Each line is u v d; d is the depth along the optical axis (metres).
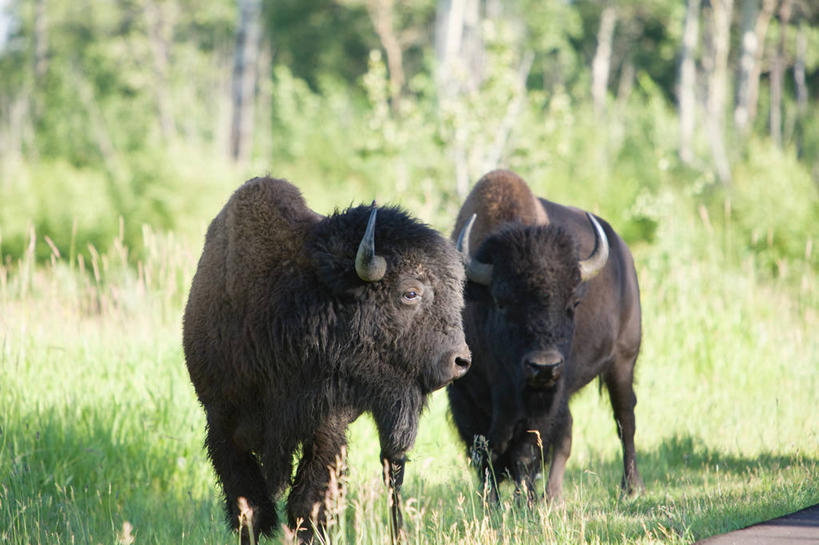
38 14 151.75
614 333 27.39
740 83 122.19
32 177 75.94
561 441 24.62
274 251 19.25
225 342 19.28
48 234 70.06
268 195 19.66
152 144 79.75
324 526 19.06
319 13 160.50
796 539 19.17
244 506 18.39
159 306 36.88
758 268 61.06
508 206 26.42
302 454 19.86
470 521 22.14
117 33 170.75
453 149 63.16
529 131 67.38
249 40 95.81
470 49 86.56
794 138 141.12
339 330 18.94
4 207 71.50
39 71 150.75
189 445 27.73
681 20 165.75
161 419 28.39
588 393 35.91
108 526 23.23
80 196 72.62
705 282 49.28
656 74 183.25
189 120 157.75
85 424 27.45
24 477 24.53
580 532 20.22
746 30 121.62
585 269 23.78
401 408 19.20
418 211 55.69
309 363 19.06
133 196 74.06
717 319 42.66
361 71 167.88
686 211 71.75
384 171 75.88
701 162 113.00
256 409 19.50
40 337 31.58
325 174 96.12
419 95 132.75
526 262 22.94
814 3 163.75
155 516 24.19
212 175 76.62
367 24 156.25
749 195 72.44
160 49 163.00
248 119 101.69
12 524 21.80
